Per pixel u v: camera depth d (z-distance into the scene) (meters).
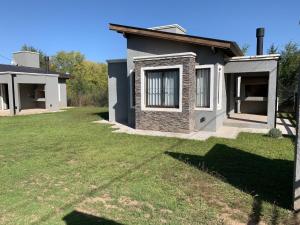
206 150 7.56
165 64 10.35
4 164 6.39
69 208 4.04
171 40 10.92
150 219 3.67
